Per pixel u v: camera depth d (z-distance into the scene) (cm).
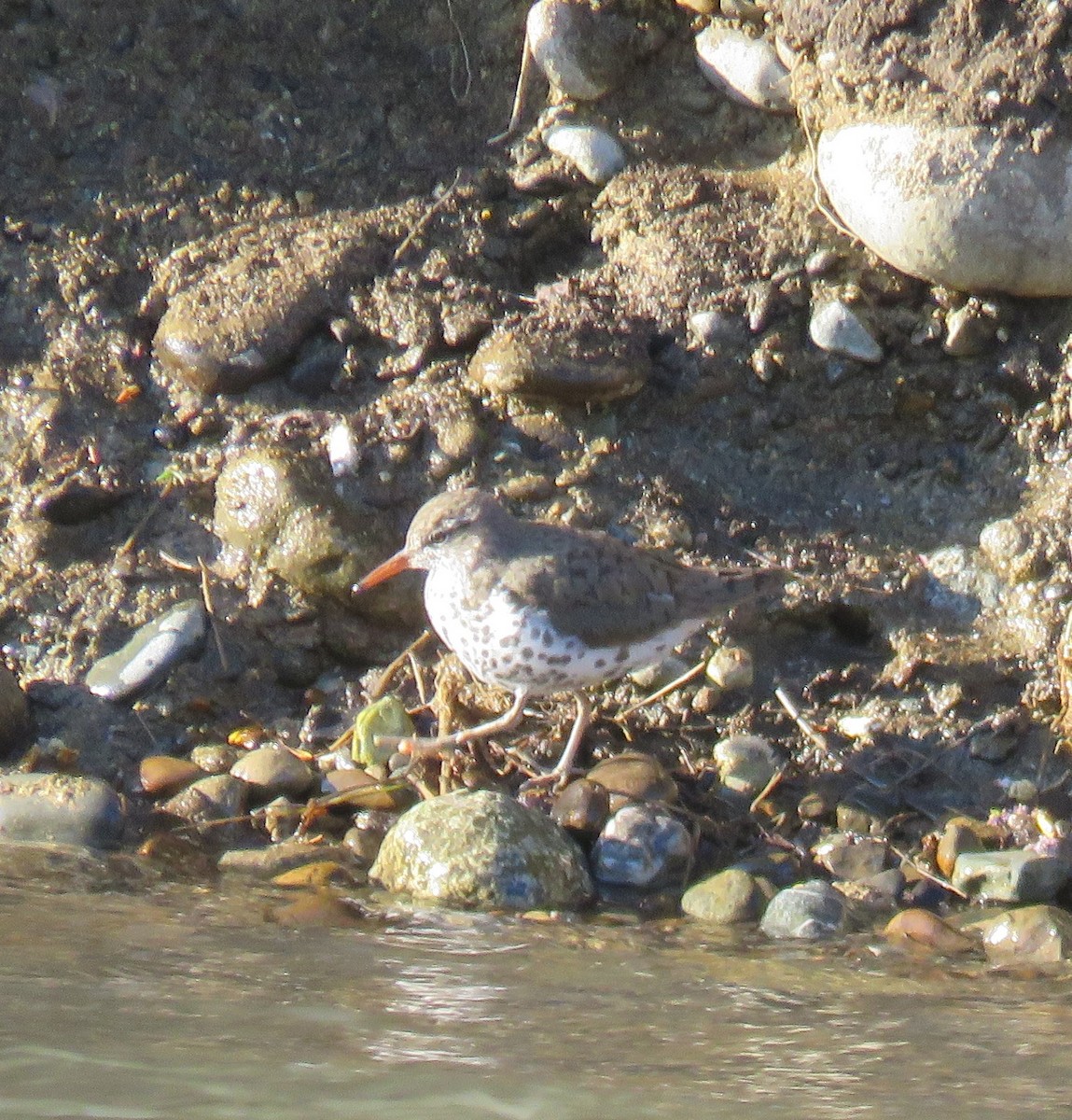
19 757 1139
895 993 879
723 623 1198
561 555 1079
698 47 1384
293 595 1220
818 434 1280
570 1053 779
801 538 1241
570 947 938
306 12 1441
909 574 1216
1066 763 1116
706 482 1265
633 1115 707
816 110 1295
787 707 1159
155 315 1344
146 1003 823
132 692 1173
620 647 1085
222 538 1245
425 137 1413
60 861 1025
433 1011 829
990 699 1152
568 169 1370
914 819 1096
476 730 1112
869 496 1265
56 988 841
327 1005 830
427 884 1005
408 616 1216
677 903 1025
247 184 1395
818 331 1272
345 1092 729
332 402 1302
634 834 1047
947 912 1019
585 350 1262
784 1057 779
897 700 1160
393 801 1109
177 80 1425
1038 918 965
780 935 977
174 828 1083
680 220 1323
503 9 1433
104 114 1413
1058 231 1204
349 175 1402
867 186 1243
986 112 1200
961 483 1263
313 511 1212
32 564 1234
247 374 1293
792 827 1093
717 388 1280
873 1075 756
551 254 1370
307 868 1032
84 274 1352
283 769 1123
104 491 1257
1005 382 1266
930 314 1275
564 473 1253
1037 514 1223
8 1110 707
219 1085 732
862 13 1232
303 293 1314
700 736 1159
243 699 1196
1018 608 1194
